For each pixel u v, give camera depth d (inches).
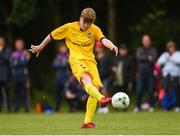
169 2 3021.7
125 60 2215.8
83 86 1196.5
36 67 2994.6
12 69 2226.9
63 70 2258.9
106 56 2196.1
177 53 2183.8
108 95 2174.0
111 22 2888.8
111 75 2214.6
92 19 1194.6
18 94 2236.7
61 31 1227.2
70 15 3068.4
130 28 2982.3
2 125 1376.7
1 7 2915.8
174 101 2183.8
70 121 1519.4
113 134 1061.1
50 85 2893.7
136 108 2148.1
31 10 2824.8
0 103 2233.0
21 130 1197.7
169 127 1245.1
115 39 2955.2
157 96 2279.8
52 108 2409.0
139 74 2140.7
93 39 1221.1
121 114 1881.2
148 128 1215.6
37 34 3034.0
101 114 1900.8
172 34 2942.9
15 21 2812.5
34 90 2856.8
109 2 2896.2
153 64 2143.2
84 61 1207.6
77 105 2263.8
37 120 1592.0
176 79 2180.1
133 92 2652.6
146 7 3051.2
